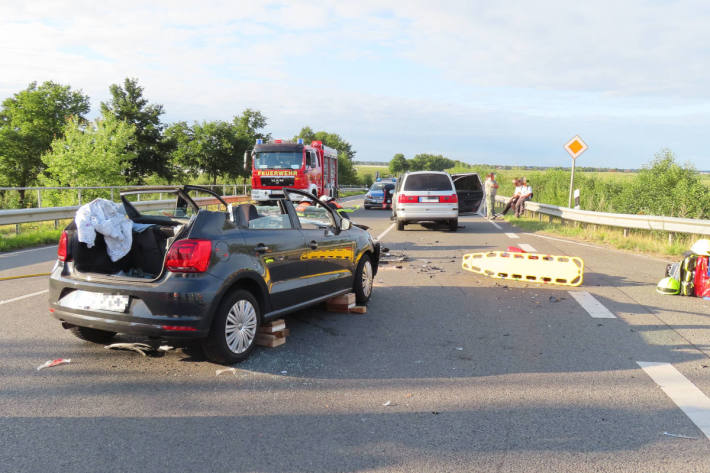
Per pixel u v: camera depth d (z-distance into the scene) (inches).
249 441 128.6
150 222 214.2
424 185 673.0
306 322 244.1
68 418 139.9
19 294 291.4
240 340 185.5
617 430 137.3
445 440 130.6
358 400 155.3
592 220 678.5
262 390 161.9
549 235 650.2
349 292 265.4
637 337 224.2
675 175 730.2
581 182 1024.2
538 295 308.5
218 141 1813.5
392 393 160.9
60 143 1428.4
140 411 145.2
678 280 312.5
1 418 139.1
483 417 144.4
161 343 203.6
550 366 187.0
